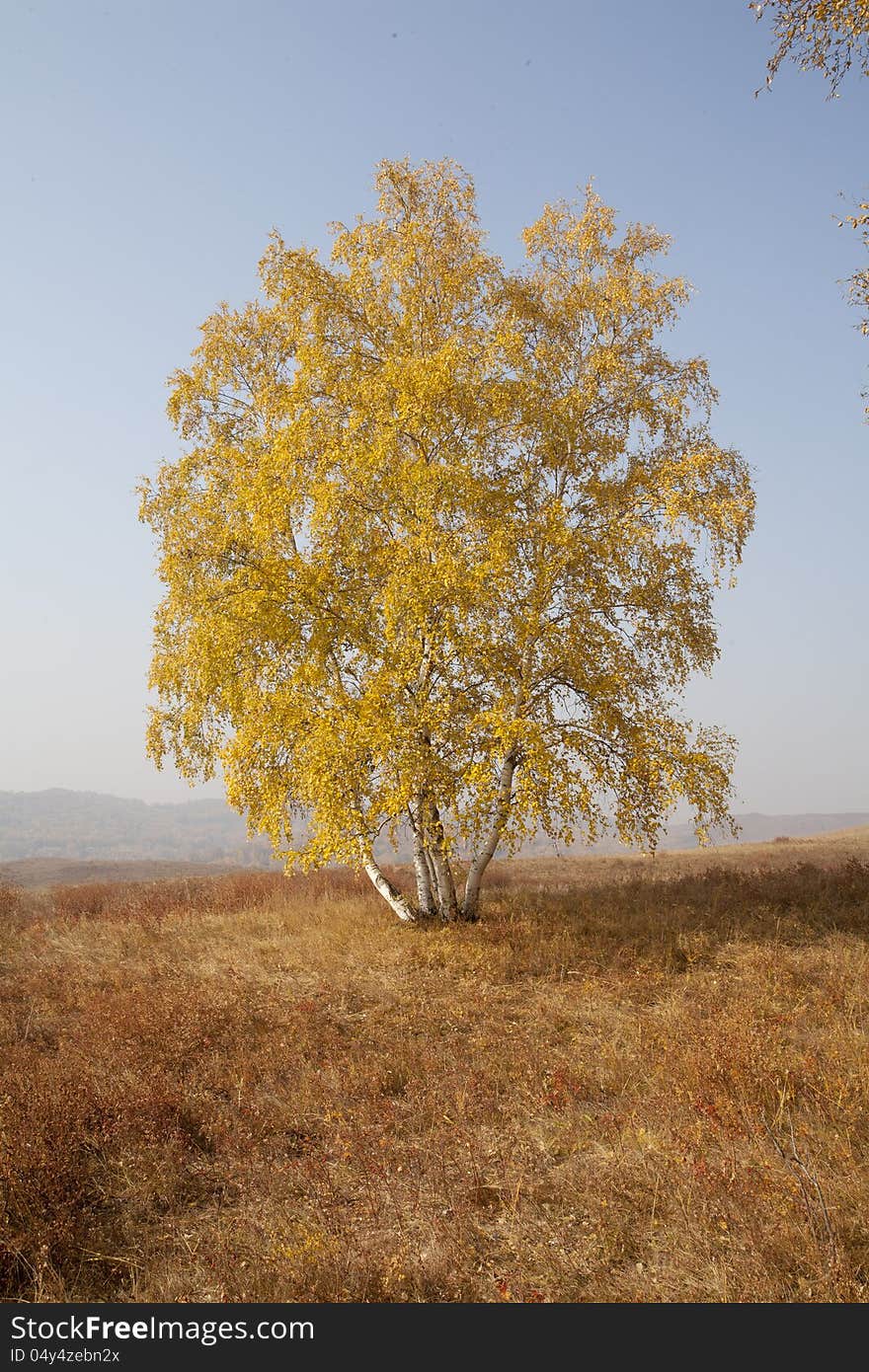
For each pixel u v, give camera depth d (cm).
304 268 1595
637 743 1377
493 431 1487
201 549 1641
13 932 1697
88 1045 910
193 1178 652
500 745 1367
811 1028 891
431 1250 512
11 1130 654
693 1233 501
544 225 1584
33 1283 513
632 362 1573
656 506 1449
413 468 1406
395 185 1617
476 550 1390
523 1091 769
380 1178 609
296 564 1464
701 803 1356
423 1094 772
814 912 1495
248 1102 768
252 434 1778
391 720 1357
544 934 1408
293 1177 628
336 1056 882
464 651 1364
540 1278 486
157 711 1748
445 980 1202
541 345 1534
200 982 1210
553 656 1392
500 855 3534
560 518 1422
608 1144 660
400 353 1575
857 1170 553
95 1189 614
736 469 1506
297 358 1605
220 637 1477
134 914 1869
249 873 2858
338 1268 498
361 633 1462
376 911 1772
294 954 1370
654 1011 1009
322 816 1372
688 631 1520
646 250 1576
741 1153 603
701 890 1772
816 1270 456
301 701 1467
